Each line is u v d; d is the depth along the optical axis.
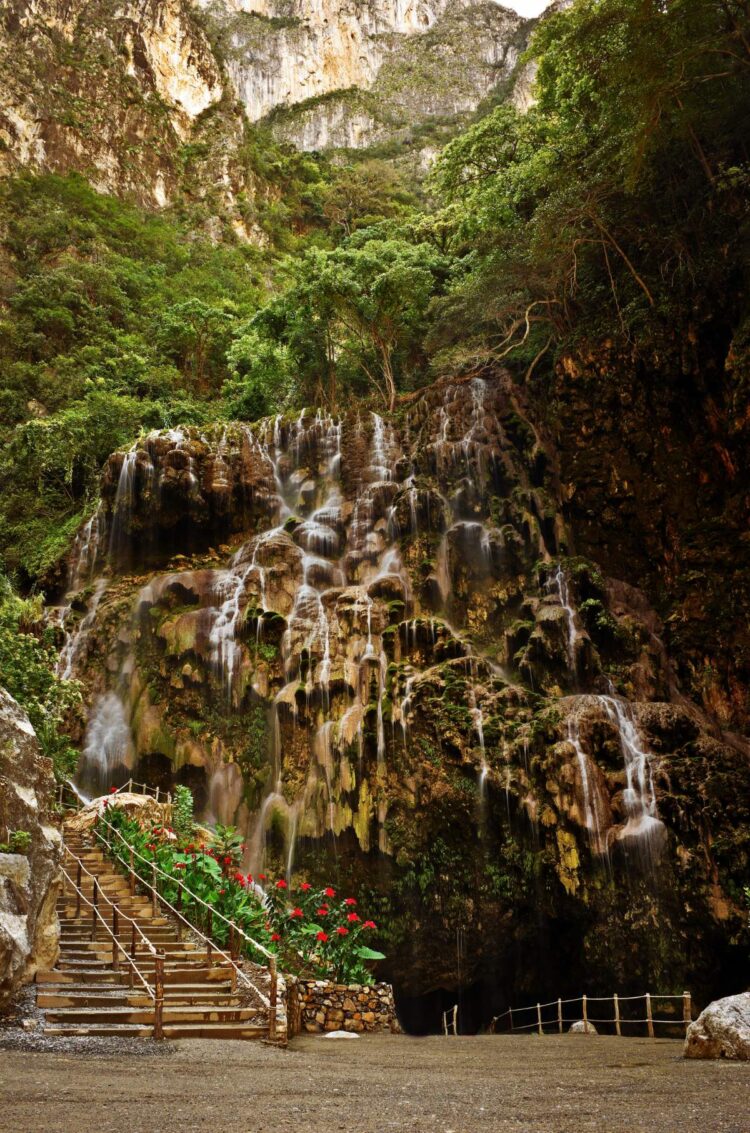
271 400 43.09
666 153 27.19
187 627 25.62
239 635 25.20
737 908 19.64
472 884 21.19
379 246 40.19
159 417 43.78
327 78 140.12
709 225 26.55
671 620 25.06
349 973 12.93
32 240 63.56
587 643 23.94
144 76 88.06
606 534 27.62
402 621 24.94
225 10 143.25
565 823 20.55
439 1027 22.08
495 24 150.50
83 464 39.53
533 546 27.02
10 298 56.28
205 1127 3.87
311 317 37.94
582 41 26.48
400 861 21.48
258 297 72.31
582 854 20.45
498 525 27.45
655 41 23.47
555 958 21.33
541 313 32.44
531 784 21.16
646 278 28.19
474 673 23.25
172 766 24.56
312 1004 11.77
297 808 22.94
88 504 35.81
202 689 25.19
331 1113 4.42
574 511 28.08
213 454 29.64
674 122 25.66
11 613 20.73
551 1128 3.92
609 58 26.08
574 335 29.41
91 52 84.19
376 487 28.36
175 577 26.88
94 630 26.91
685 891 20.03
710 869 20.09
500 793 21.16
